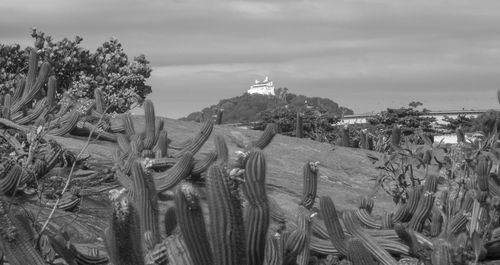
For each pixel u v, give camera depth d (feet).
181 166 27.22
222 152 29.19
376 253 22.39
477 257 21.54
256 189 15.39
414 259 22.39
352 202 33.91
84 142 35.42
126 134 35.88
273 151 43.34
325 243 23.12
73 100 37.93
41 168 25.90
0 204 16.02
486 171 23.95
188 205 14.93
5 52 57.06
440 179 25.82
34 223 20.35
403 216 24.56
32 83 39.37
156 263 16.20
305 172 24.71
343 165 42.88
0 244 15.72
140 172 17.97
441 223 24.63
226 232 14.88
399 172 27.58
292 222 25.58
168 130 44.32
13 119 37.19
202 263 15.17
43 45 57.36
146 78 56.59
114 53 57.88
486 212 23.88
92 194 25.94
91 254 20.38
